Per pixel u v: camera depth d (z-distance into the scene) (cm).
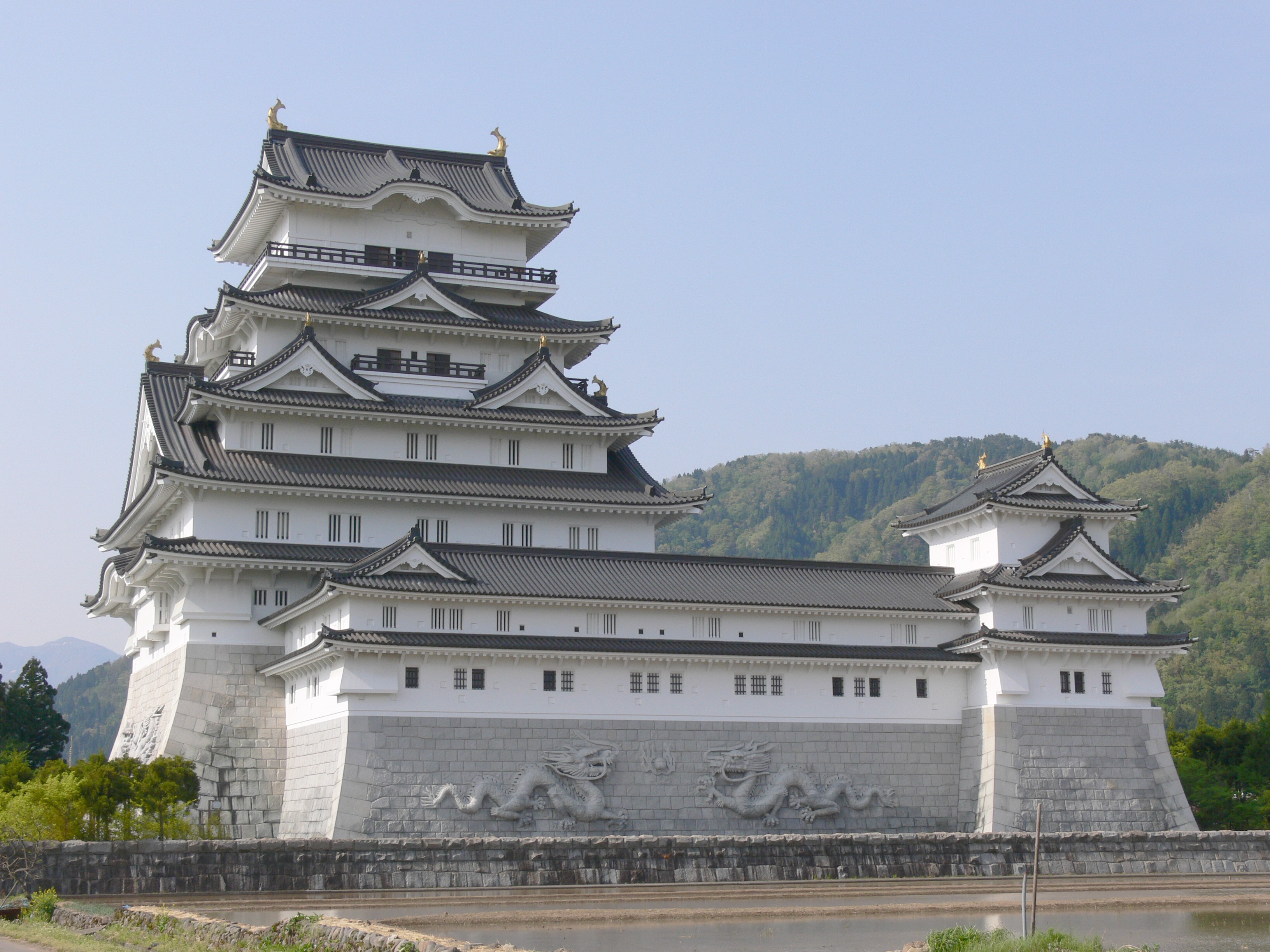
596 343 11088
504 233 11200
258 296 10119
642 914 6209
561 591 8675
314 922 4838
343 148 11306
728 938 5600
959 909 6512
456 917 6069
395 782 8044
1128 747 9438
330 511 9619
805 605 9194
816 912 6338
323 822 8131
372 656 8125
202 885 6775
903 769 9206
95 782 7906
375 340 10469
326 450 9875
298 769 8762
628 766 8550
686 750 8700
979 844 8094
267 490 9338
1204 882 7988
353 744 8006
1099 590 9494
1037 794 9112
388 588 8175
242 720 9094
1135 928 6184
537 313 11175
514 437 10362
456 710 8250
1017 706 9206
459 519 9938
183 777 8388
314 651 8219
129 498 11362
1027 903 6069
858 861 7781
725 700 8862
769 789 8819
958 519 10050
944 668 9394
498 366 10831
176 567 9200
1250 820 10350
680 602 8869
